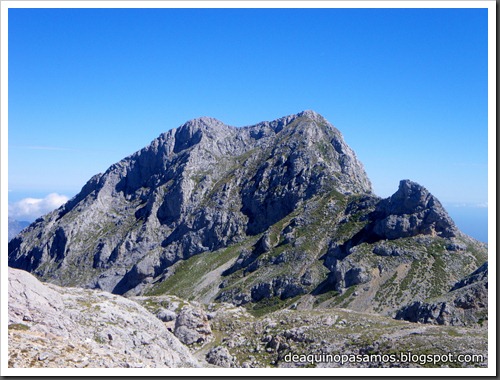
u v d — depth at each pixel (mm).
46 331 47781
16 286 50812
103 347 51625
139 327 66938
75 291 72562
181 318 109125
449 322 122500
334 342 92125
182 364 65875
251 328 112312
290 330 101375
